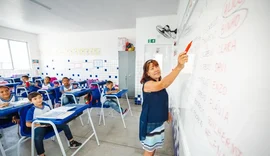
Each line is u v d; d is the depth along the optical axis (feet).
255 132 0.83
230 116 1.05
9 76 15.15
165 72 11.76
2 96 6.51
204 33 1.91
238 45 1.00
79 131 7.55
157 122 3.79
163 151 5.85
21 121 4.91
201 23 2.11
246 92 0.90
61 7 9.18
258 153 0.81
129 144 6.34
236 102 0.99
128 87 14.76
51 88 10.06
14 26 13.99
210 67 1.57
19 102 6.32
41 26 13.94
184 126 3.09
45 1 8.31
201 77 1.92
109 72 16.01
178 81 4.65
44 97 9.92
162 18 11.02
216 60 1.40
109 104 8.36
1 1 8.32
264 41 0.79
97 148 6.03
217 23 1.44
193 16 2.87
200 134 1.79
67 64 17.33
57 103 10.06
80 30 15.61
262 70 0.79
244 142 0.90
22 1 8.33
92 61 16.40
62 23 12.91
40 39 17.69
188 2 3.72
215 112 1.34
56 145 6.24
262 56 0.80
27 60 17.04
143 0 8.18
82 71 16.93
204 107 1.69
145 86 3.65
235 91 1.01
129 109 10.71
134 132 7.45
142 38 11.73
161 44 11.49
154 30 11.35
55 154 5.61
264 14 0.79
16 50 15.94
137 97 12.77
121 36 15.11
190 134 2.38
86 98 8.93
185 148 2.58
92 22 12.55
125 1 8.32
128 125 8.32
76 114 4.89
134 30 14.65
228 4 1.20
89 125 8.30
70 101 9.11
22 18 11.50
